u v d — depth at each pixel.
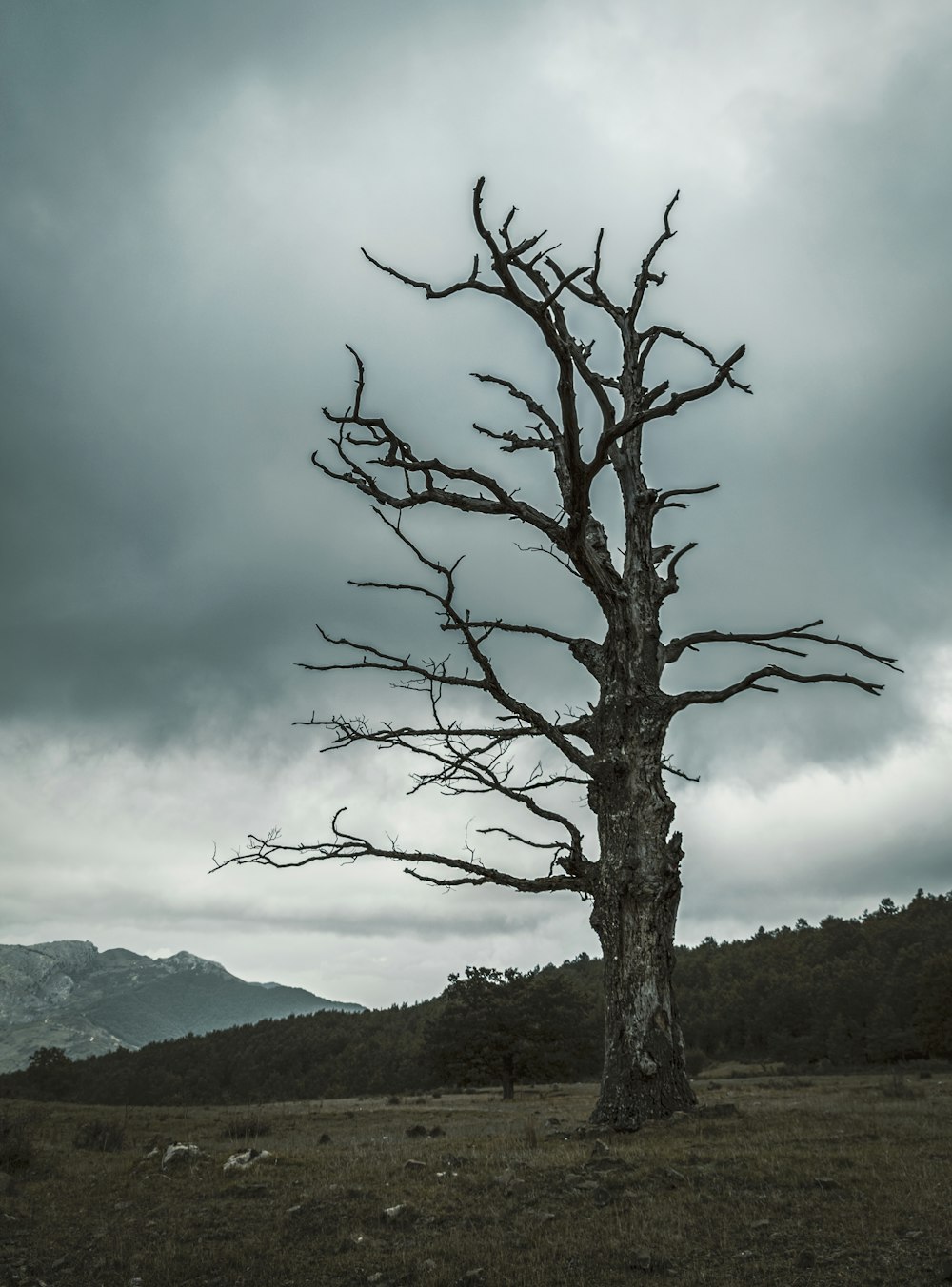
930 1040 79.94
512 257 16.09
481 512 20.66
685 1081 16.91
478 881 19.50
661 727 19.25
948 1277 6.71
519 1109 32.47
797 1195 9.33
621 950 17.64
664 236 23.14
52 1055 118.94
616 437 17.22
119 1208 11.45
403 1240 9.01
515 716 20.06
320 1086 121.50
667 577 21.33
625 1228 8.68
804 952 158.38
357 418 19.61
